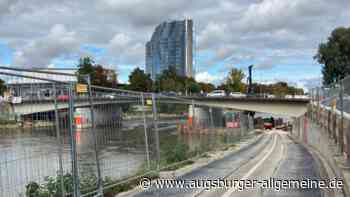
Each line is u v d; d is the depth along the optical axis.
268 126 95.38
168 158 14.55
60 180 7.30
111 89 9.79
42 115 6.92
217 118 24.97
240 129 36.84
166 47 174.75
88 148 8.58
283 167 14.51
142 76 115.12
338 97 16.66
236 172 13.08
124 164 10.34
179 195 9.33
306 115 40.88
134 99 11.19
